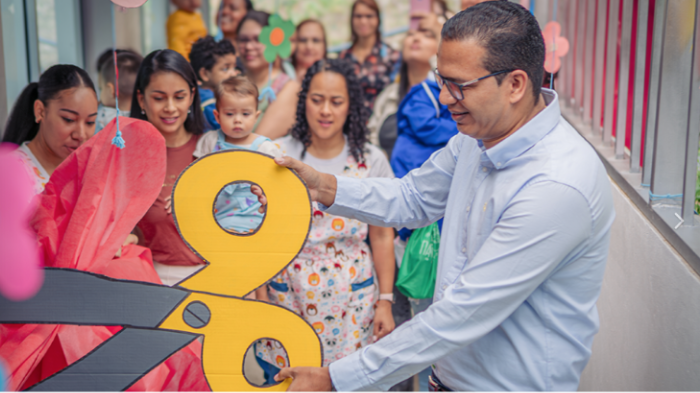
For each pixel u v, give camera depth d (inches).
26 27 85.7
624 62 76.9
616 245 71.6
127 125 49.0
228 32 153.4
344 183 53.6
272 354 75.2
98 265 49.5
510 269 42.6
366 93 150.9
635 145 72.9
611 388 70.6
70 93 61.3
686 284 51.6
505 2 44.1
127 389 50.5
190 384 56.8
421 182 56.3
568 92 105.6
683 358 52.1
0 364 40.0
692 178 55.7
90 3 121.3
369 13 151.5
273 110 120.3
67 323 45.5
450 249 50.8
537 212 42.1
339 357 76.6
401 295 90.1
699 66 54.9
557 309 46.2
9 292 32.0
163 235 73.3
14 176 30.8
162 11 155.0
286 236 47.4
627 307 66.2
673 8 58.1
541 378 46.7
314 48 147.3
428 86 88.8
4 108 67.3
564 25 105.4
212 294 46.9
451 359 49.6
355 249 77.8
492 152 45.6
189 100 72.2
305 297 75.0
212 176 46.6
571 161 43.8
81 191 49.1
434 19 125.9
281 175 47.1
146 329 46.1
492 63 42.1
